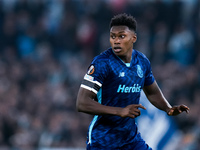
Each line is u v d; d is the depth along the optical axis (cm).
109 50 1464
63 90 3988
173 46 4231
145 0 4619
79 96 1407
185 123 3469
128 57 1464
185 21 4469
